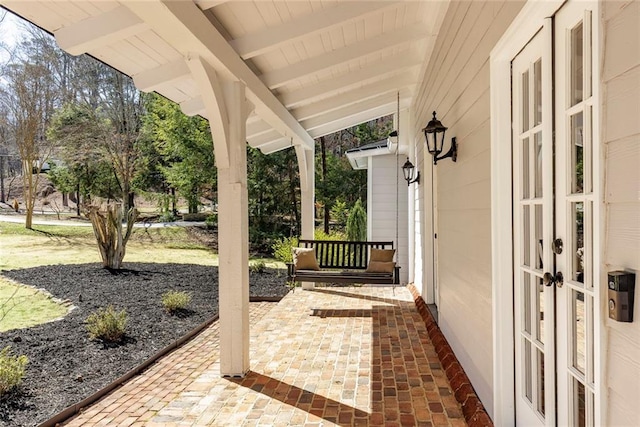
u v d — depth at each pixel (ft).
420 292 22.72
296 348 14.46
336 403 10.07
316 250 26.30
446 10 12.73
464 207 10.71
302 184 25.93
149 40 9.84
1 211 49.29
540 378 6.73
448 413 9.41
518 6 6.40
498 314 7.78
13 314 22.84
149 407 11.55
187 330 20.22
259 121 20.15
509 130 7.68
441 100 14.06
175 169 52.80
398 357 13.33
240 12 10.30
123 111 50.19
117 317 20.34
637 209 3.53
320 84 17.72
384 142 33.81
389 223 32.96
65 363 15.85
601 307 4.04
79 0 7.82
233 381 11.57
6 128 41.73
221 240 12.02
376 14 12.62
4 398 12.70
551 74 5.99
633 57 3.55
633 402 3.60
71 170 49.88
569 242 5.64
